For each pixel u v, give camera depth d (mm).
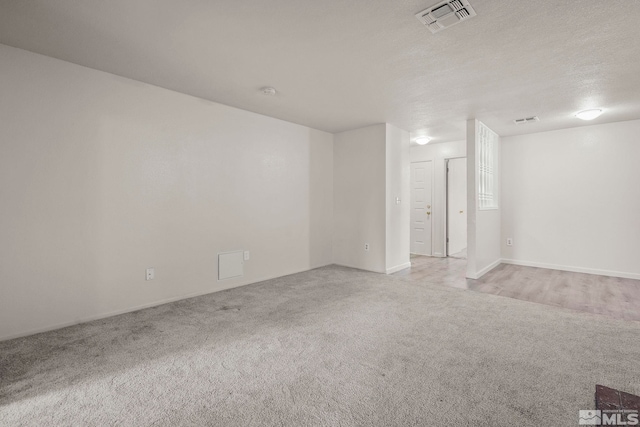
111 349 2361
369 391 1841
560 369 2072
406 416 1622
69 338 2547
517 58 2643
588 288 4039
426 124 4879
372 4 1941
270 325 2820
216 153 3893
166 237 3457
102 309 3006
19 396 1792
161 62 2773
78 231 2857
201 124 3738
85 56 2668
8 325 2523
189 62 2768
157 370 2074
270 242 4551
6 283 2512
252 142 4293
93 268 2949
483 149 4898
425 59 2678
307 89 3400
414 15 2053
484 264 4926
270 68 2877
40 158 2652
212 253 3873
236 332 2672
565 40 2352
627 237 4605
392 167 5016
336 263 5539
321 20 2115
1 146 2477
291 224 4852
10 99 2510
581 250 4969
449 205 6684
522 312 3141
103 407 1700
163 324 2846
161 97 3391
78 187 2854
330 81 3172
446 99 3684
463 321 2904
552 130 5191
